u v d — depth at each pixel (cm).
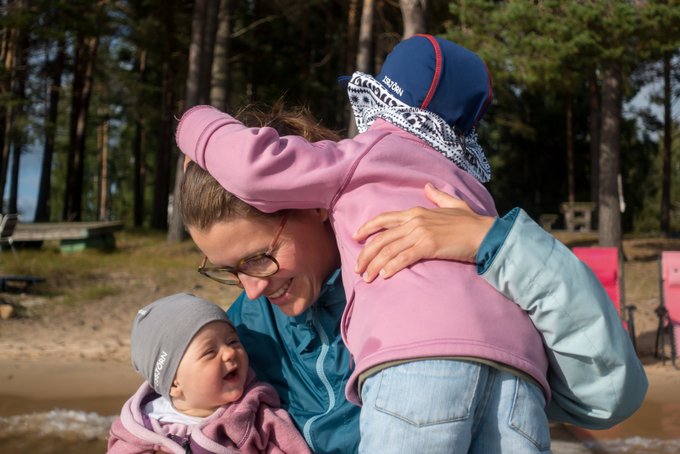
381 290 170
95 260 1570
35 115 2742
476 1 1543
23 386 688
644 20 1495
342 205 183
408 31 1273
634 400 176
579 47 1517
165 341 227
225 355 223
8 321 1020
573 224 2550
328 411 208
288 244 189
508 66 1580
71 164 3116
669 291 830
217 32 2133
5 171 2844
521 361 163
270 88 3250
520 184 4003
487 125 3675
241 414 218
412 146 190
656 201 3866
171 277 1391
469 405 159
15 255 1514
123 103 3316
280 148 180
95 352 855
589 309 165
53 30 2302
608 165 1772
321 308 206
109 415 592
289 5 2844
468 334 161
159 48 2936
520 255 164
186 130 193
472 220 172
